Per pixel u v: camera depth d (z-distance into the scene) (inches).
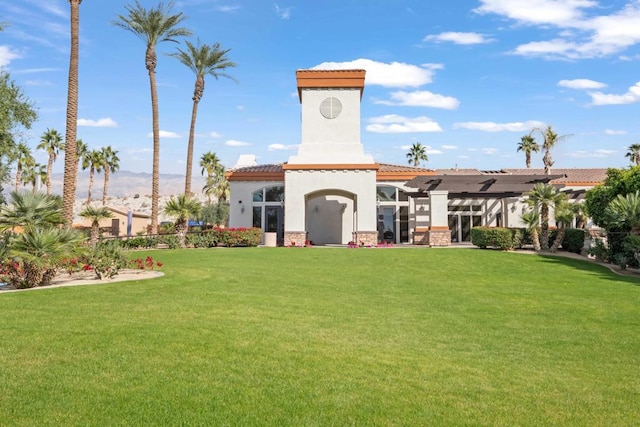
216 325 313.6
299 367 236.8
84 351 246.4
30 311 340.2
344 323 348.8
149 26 1172.5
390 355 269.4
